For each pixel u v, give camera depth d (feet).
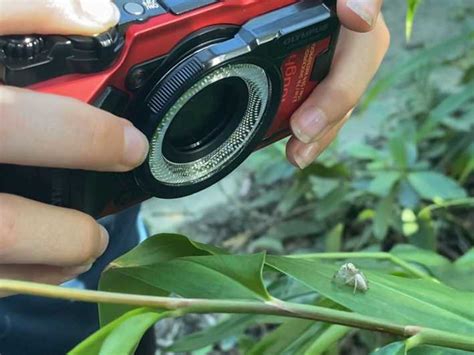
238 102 0.65
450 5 2.35
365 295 0.57
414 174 1.47
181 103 0.60
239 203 1.85
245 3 0.61
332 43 0.69
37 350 0.95
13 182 0.58
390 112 1.86
